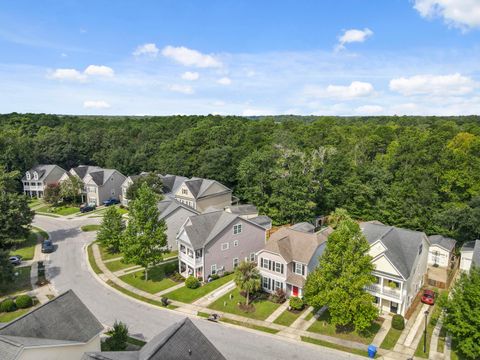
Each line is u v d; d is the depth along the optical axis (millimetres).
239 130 94938
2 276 35594
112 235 48000
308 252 35594
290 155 64250
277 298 34812
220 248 41438
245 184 67750
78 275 41250
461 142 68750
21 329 20703
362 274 27953
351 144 84500
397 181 60531
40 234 56594
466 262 42844
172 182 75500
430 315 32625
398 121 135125
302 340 28281
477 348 23703
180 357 17625
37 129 115188
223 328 30062
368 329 30062
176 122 124062
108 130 110812
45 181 83750
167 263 45344
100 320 31203
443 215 48750
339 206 63281
